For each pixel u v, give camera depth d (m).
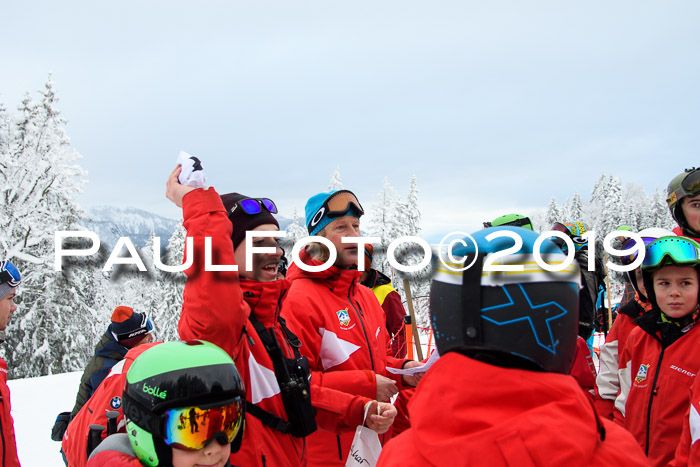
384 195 33.00
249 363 2.08
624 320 3.01
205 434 1.50
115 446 1.59
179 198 1.94
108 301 28.62
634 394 2.69
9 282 3.15
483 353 0.99
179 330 1.99
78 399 3.73
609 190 47.72
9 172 21.72
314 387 2.42
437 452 0.94
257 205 2.23
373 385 2.54
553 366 0.98
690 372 2.40
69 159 22.61
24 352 21.95
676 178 3.62
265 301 2.17
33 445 5.79
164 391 1.49
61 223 22.30
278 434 2.10
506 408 0.94
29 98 22.38
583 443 0.91
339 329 2.77
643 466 0.97
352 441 2.58
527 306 0.95
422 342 11.72
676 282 2.42
